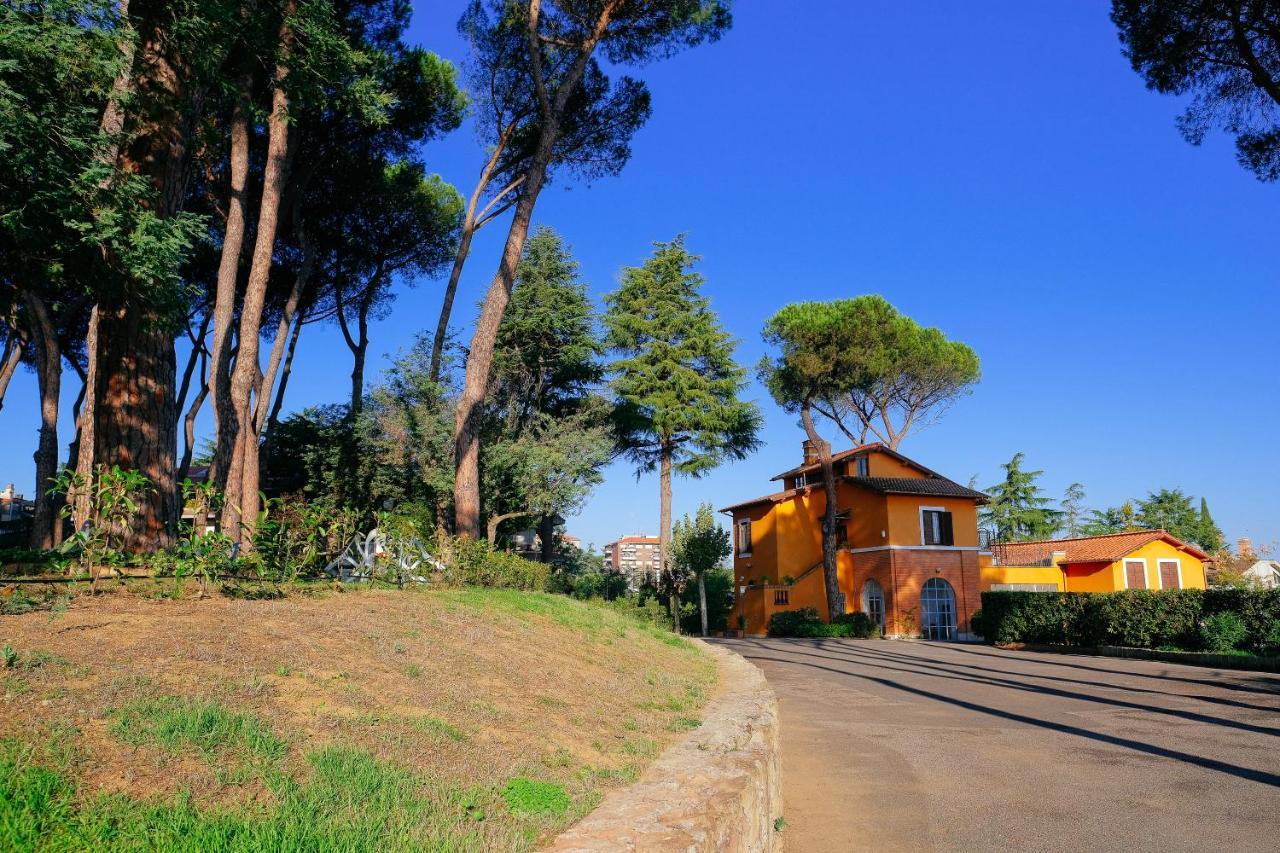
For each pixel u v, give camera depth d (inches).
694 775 187.8
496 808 149.8
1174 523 2123.5
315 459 1109.1
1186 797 282.5
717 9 776.3
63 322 887.7
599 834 136.7
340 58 537.6
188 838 110.3
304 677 192.1
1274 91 625.6
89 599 221.6
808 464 1566.2
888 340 1347.2
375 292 1168.2
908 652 934.4
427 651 249.4
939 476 1422.2
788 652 933.8
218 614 225.8
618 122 911.0
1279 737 385.4
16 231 361.4
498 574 498.9
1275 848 228.2
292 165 892.6
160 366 390.6
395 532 405.1
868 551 1338.6
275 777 137.9
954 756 359.9
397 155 984.9
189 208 900.0
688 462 1517.0
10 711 135.4
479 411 683.4
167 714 147.8
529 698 240.2
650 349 1526.8
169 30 424.5
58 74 363.6
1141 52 685.9
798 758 363.3
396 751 165.8
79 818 110.3
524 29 808.3
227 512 532.4
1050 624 964.6
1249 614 749.9
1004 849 234.8
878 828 258.8
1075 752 361.1
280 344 882.8
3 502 1729.8
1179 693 547.8
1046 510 2146.9
